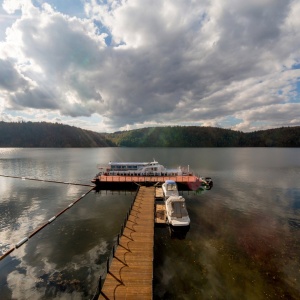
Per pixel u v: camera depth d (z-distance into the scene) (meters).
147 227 27.53
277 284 19.47
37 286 19.61
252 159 146.38
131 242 23.55
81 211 38.91
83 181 67.38
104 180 54.81
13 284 19.86
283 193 51.28
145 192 45.44
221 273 21.03
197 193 50.94
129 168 64.94
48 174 82.25
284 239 27.75
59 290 19.12
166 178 57.22
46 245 26.56
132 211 33.59
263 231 30.05
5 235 29.25
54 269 21.95
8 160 139.88
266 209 39.34
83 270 21.75
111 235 29.16
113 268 18.95
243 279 20.14
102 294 15.95
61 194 50.47
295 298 17.84
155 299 17.80
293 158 154.88
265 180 68.06
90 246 26.36
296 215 36.34
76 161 135.12
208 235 28.88
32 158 155.88
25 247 26.09
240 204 42.38
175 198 34.31
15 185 60.72
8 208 40.38
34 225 32.50
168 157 164.62
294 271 21.30
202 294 18.36
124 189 54.12
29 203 43.50
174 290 18.81
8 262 23.09
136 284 17.02
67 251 25.20
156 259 23.45
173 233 29.28
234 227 31.36
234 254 24.27
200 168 98.38
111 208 40.53
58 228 31.45
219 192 52.03
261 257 23.70
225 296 18.11
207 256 23.95
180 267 22.03
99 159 149.62
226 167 101.81
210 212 37.66
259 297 17.98
